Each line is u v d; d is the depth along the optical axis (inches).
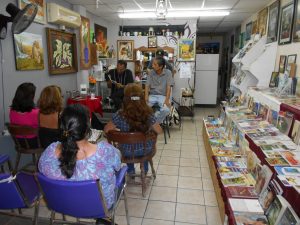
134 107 94.8
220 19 242.4
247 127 109.3
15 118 106.6
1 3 114.3
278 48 143.5
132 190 109.3
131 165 113.7
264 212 70.8
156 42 255.1
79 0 173.5
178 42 251.9
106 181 58.0
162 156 149.4
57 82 169.0
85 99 168.6
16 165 110.3
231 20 247.1
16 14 105.5
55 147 57.0
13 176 60.8
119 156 62.0
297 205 61.3
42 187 56.4
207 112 278.5
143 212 93.7
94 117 168.1
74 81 193.0
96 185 52.9
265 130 102.5
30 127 100.1
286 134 95.1
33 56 140.1
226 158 109.0
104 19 250.4
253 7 183.0
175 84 258.7
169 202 100.5
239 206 74.7
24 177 70.1
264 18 174.2
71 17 168.6
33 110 106.2
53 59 160.1
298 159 77.4
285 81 123.8
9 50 121.9
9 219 89.5
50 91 101.4
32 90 106.0
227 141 131.8
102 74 222.5
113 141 95.2
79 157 55.2
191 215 92.2
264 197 73.6
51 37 156.4
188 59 253.9
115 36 264.1
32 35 138.6
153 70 166.4
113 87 188.5
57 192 54.2
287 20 130.6
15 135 103.4
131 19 252.2
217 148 121.4
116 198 66.5
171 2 173.0
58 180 52.4
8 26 119.6
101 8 197.8
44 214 91.9
